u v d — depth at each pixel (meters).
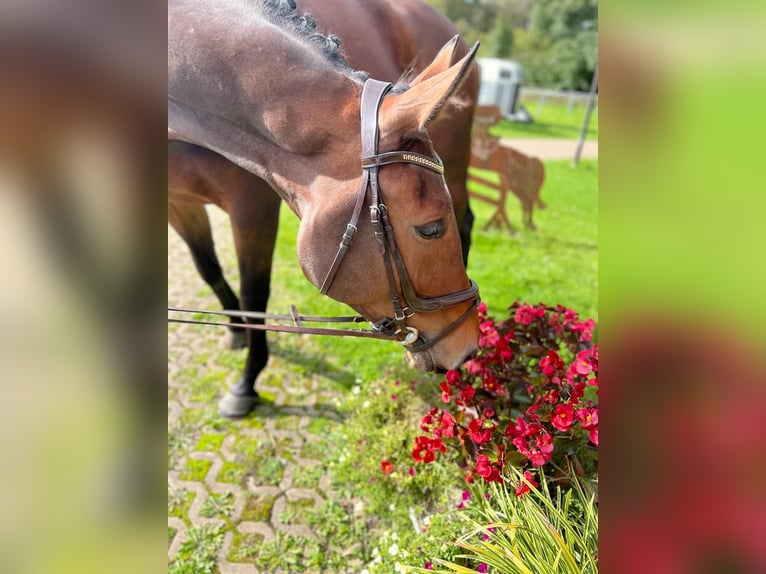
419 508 2.11
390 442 2.21
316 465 2.49
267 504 2.29
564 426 1.68
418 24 2.95
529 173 5.55
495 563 1.46
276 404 2.89
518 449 1.77
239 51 1.45
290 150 1.49
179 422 2.74
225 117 1.57
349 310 3.86
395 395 2.48
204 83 1.51
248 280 2.54
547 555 1.45
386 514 2.17
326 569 2.02
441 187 1.42
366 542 2.12
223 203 2.31
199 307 3.89
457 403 1.94
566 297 4.20
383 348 3.38
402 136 1.37
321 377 3.11
